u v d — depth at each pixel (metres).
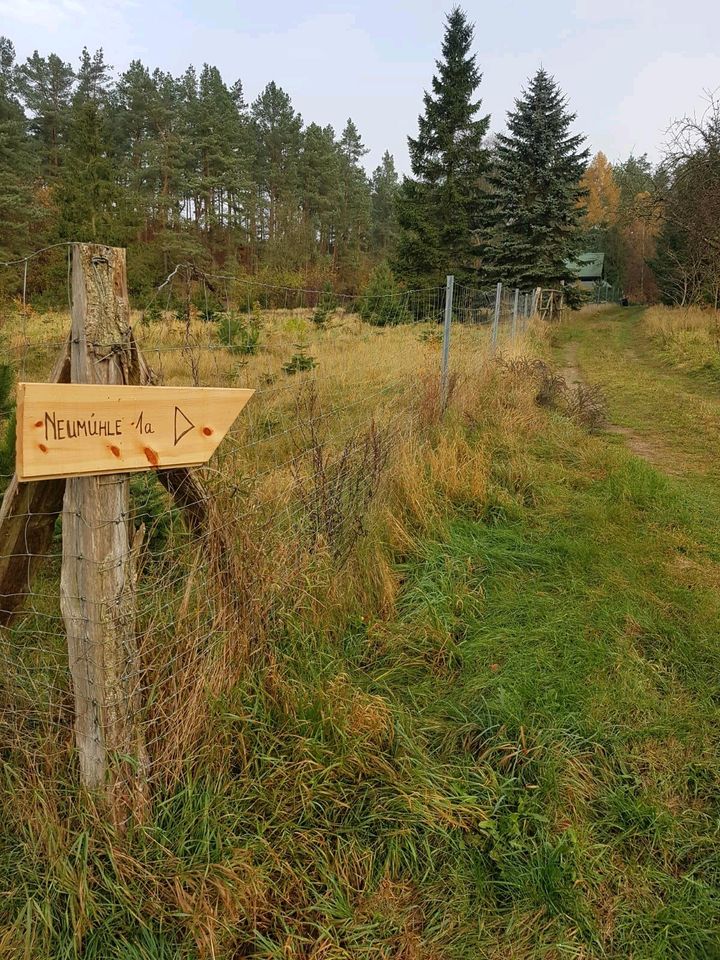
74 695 1.84
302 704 2.27
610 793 2.18
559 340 20.62
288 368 6.39
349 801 2.05
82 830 1.78
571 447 6.32
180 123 39.94
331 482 3.52
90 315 1.62
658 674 2.83
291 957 1.65
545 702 2.58
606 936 1.75
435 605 3.19
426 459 4.92
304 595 2.85
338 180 48.69
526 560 3.88
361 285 39.22
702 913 1.80
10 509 1.86
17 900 1.70
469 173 29.25
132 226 30.05
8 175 26.56
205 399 1.84
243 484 3.17
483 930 1.75
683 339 15.45
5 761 2.00
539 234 25.95
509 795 2.13
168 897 1.71
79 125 29.23
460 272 28.88
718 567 3.90
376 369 7.43
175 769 1.97
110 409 1.61
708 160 15.54
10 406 3.22
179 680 2.05
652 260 36.06
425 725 2.44
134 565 1.88
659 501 4.91
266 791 2.01
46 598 3.02
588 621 3.21
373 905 1.80
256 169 44.94
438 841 1.97
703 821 2.11
